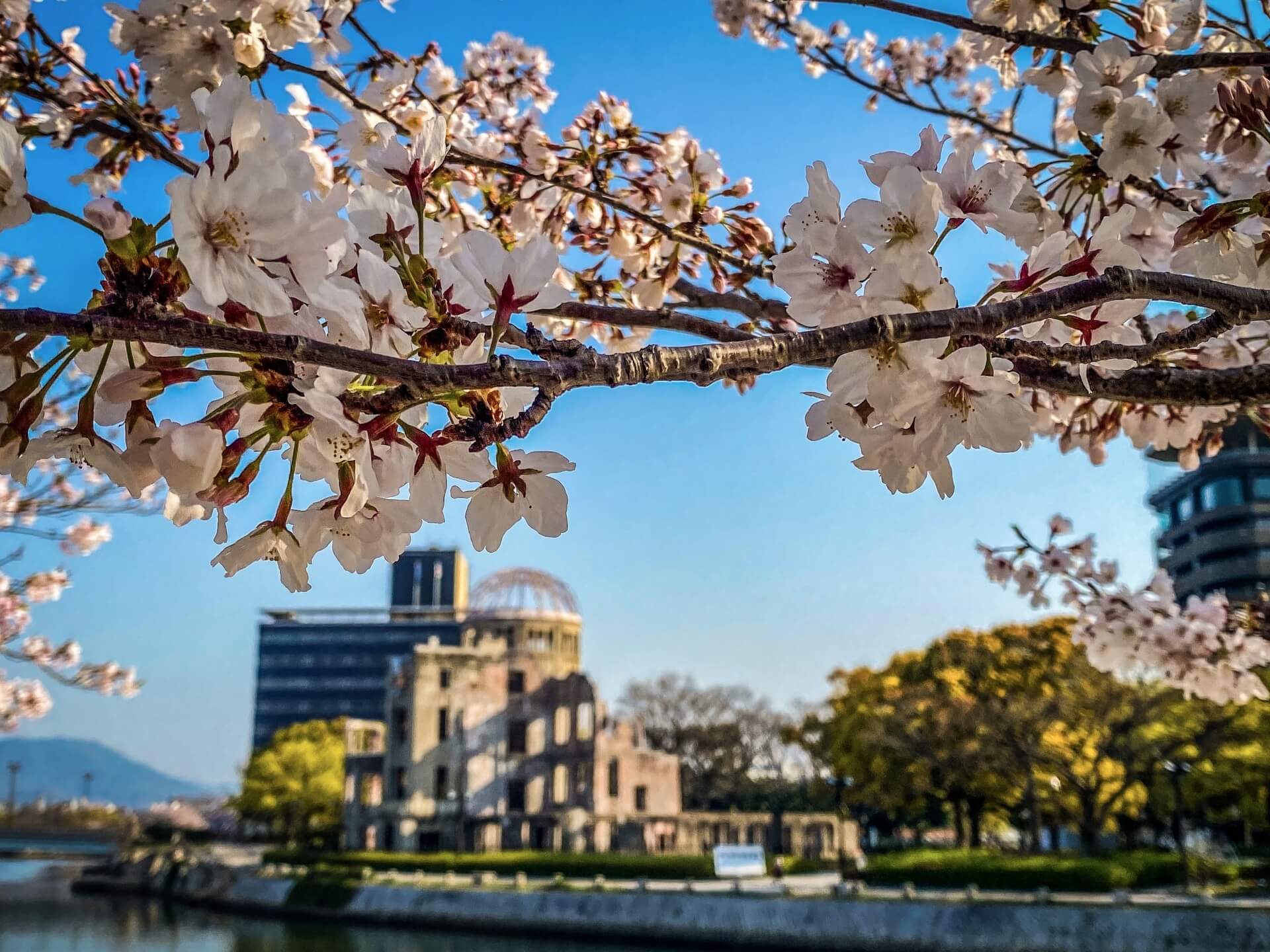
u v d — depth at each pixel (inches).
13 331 54.2
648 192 182.9
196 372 62.6
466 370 61.1
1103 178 119.2
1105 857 1331.2
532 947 1371.8
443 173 153.7
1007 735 1373.0
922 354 71.7
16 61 133.3
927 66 300.5
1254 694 248.7
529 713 2556.6
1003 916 1031.6
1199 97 121.2
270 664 4869.6
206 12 110.7
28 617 426.3
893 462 76.4
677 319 137.3
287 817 3380.9
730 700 2893.7
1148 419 176.4
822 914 1197.1
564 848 2313.0
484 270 69.5
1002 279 109.2
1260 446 2512.3
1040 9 146.7
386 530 67.7
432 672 2458.2
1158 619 252.1
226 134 54.7
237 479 61.9
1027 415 71.9
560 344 69.7
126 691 443.2
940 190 79.4
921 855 1475.1
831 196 77.1
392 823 2379.4
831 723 2132.1
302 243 56.3
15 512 319.0
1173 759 1273.4
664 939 1336.1
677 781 2598.4
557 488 70.6
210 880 2269.9
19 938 1595.7
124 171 150.4
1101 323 87.6
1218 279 102.6
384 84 149.3
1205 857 1306.6
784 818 2603.3
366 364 58.2
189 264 51.8
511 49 224.5
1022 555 302.7
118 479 60.9
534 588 2888.8
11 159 55.2
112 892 2591.0
